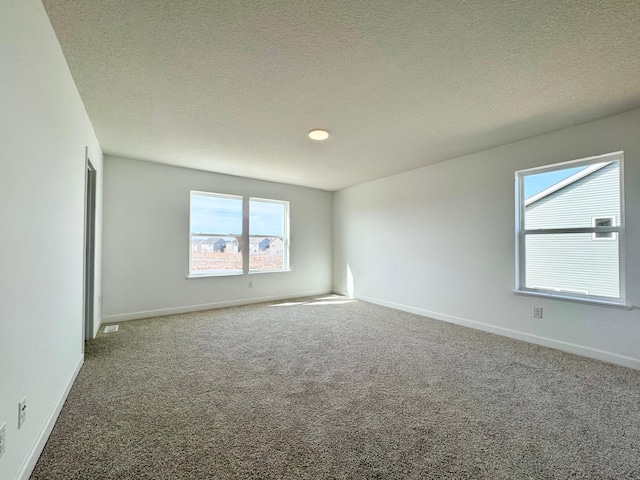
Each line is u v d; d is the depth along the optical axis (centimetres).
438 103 257
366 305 526
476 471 144
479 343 329
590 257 298
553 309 316
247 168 472
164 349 307
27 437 139
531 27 167
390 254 514
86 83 225
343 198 623
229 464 147
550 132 319
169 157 414
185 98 248
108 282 408
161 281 449
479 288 383
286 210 595
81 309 260
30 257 143
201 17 159
